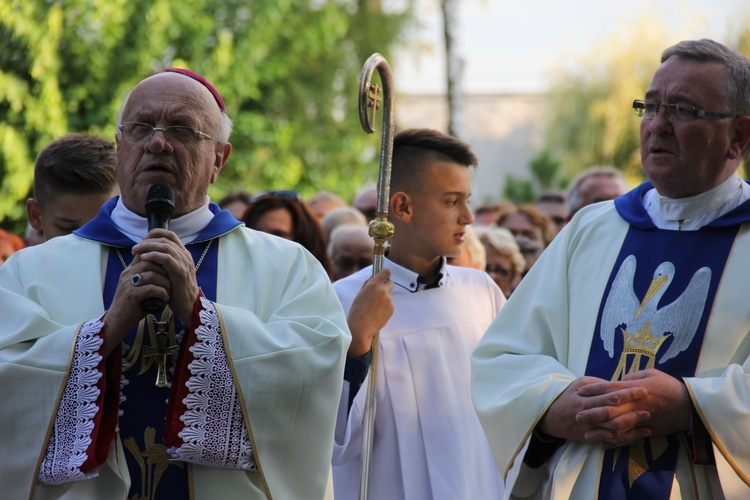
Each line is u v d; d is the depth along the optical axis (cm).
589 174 794
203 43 1827
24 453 379
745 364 414
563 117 2848
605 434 406
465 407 528
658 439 420
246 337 397
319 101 2323
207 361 389
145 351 405
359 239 696
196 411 385
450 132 2125
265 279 429
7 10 1492
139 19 1702
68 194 525
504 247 748
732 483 405
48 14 1534
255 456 389
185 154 413
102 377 383
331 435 406
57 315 412
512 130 3756
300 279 434
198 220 434
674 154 434
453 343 536
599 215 475
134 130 415
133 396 401
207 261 430
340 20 2209
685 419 407
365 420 483
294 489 398
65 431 380
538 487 453
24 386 384
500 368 457
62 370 383
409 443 516
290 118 2250
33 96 1540
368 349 492
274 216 677
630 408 402
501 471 445
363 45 2589
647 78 2784
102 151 538
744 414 401
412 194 544
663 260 442
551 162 2722
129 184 416
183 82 422
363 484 476
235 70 1883
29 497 377
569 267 469
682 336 426
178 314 396
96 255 426
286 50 2147
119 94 1667
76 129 1652
